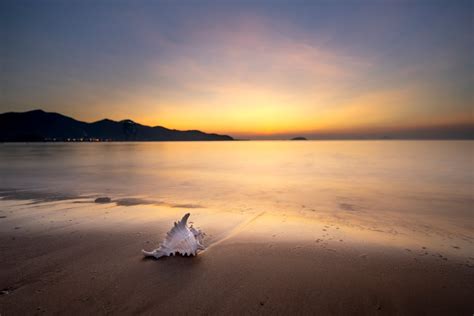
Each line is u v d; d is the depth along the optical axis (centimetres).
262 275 336
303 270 352
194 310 263
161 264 363
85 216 625
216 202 838
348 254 412
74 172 1697
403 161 2619
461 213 712
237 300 281
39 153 4412
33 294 286
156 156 3822
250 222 598
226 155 4162
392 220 638
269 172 1770
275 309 267
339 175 1585
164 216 633
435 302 286
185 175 1595
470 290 310
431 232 543
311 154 4306
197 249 402
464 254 421
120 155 4012
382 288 311
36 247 420
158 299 280
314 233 520
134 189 1080
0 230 509
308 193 1016
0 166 2089
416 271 357
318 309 269
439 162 2427
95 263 363
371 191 1061
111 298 280
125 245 432
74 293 288
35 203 788
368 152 4812
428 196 956
